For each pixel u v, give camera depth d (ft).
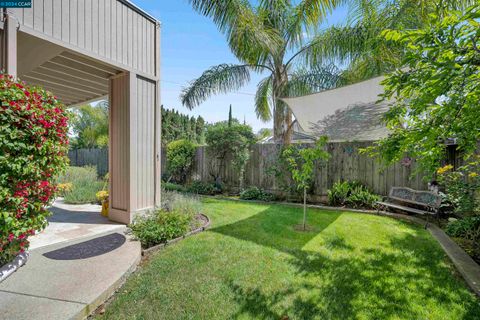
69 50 11.39
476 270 9.09
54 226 13.41
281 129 25.67
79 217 15.39
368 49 21.47
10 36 9.11
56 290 7.24
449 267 9.63
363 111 17.30
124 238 11.73
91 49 12.12
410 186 19.56
